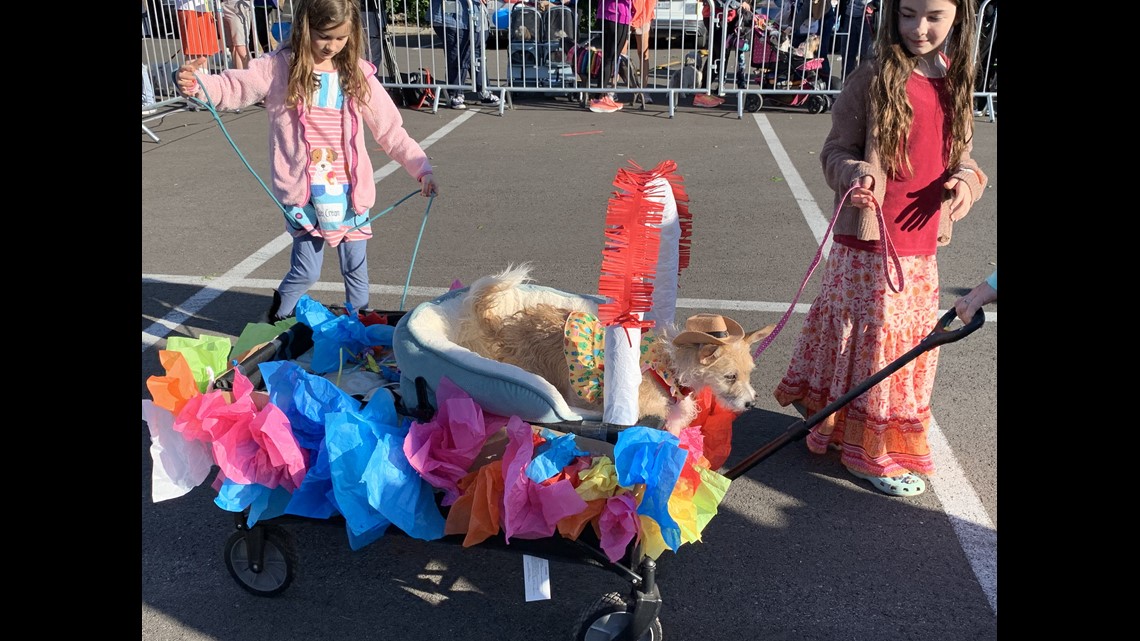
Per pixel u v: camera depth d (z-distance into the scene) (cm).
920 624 303
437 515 271
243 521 296
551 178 823
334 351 370
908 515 360
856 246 352
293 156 418
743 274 599
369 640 297
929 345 271
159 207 741
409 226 695
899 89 322
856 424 374
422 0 1431
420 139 973
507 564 333
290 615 307
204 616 306
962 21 319
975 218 724
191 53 1032
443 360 295
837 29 1089
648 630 274
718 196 767
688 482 264
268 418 266
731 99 1155
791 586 321
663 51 1505
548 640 296
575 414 284
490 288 351
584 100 1145
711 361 307
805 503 368
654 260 249
